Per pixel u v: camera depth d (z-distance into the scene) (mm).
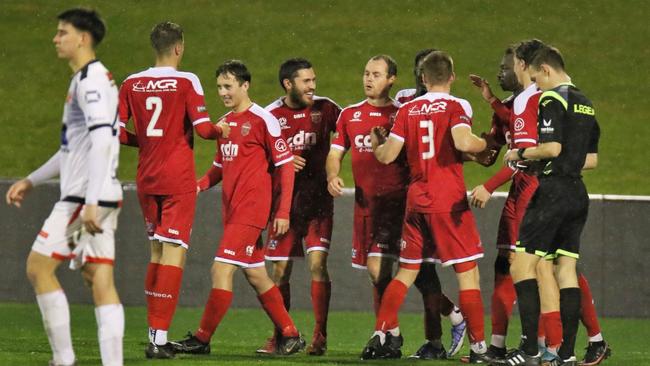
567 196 20156
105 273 17375
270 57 58625
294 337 23562
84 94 16625
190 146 22188
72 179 17094
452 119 21578
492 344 22984
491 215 35469
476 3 65688
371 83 23891
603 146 51188
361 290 35781
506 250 23109
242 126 22656
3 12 63000
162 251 22297
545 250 20344
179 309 35219
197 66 57250
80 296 35812
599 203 35469
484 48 60125
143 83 21922
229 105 22797
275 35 61031
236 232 22547
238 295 36000
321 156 25000
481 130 50438
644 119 54094
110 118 16812
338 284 35719
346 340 29344
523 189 22969
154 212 22203
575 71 58250
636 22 63750
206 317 22734
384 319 22266
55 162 18344
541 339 22609
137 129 22047
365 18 63438
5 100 54219
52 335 17406
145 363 20344
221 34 60938
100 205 16922
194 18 62625
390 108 24047
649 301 35531
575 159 20250
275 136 22781
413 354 25438
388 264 23969
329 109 25156
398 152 22078
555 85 20547
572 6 65312
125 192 35500
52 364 17625
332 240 35688
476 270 22141
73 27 17156
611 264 35531
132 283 35625
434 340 23625
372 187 23891
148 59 57656
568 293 20609
